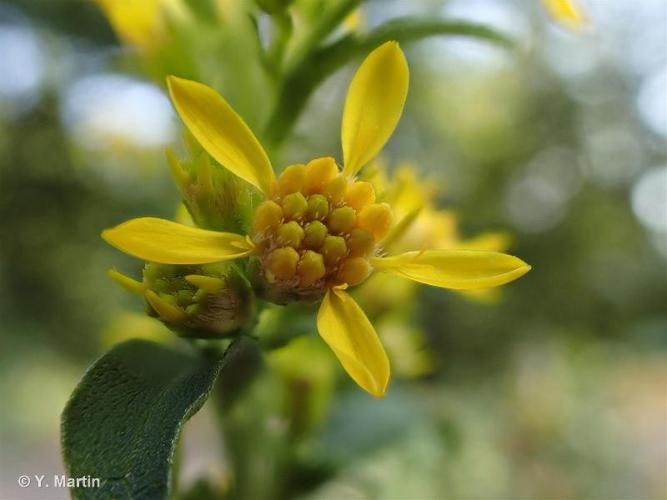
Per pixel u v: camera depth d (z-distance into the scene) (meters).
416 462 0.06
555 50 0.21
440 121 0.20
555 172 0.23
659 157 0.24
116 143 0.10
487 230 0.21
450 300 0.17
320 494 0.05
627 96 0.24
